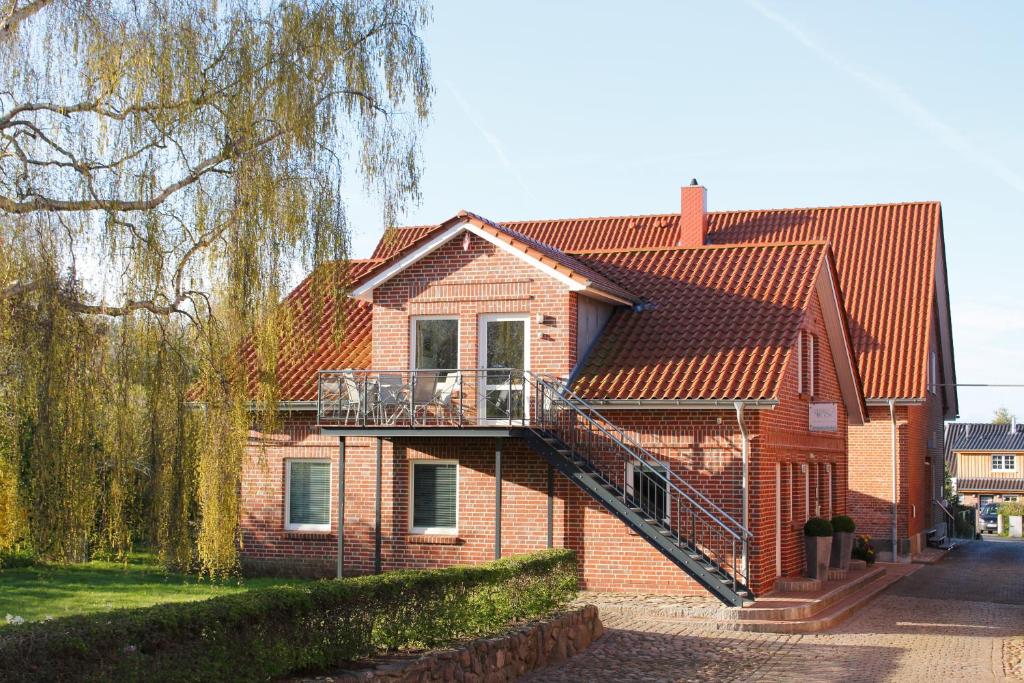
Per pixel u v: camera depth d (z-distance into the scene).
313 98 16.39
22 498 14.55
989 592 24.67
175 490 16.28
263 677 10.20
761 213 38.12
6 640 8.00
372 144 17.33
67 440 14.40
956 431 76.88
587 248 37.06
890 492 31.80
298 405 23.03
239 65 15.92
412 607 12.72
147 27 15.31
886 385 31.47
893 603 22.23
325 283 17.09
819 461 25.36
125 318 15.52
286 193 16.03
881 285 34.38
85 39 14.79
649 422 21.05
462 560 22.36
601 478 20.23
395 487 22.95
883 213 37.06
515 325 22.30
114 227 14.94
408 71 17.64
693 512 20.58
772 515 21.44
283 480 23.92
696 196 35.88
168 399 16.08
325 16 16.86
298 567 23.45
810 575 22.88
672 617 18.88
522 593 15.35
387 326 23.05
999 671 14.77
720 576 19.30
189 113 15.40
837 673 14.48
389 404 21.62
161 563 17.22
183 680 9.26
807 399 24.11
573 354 21.92
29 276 13.99
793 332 21.80
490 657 13.35
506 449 22.19
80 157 14.89
